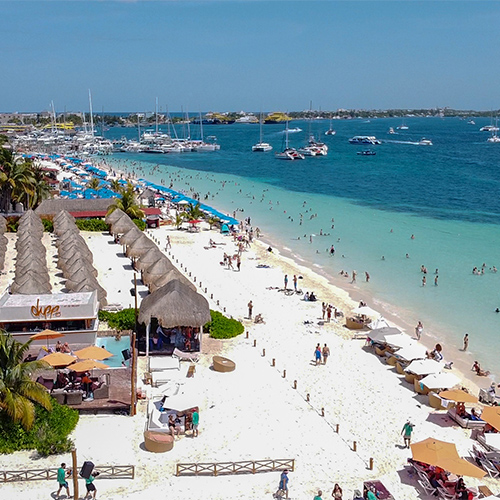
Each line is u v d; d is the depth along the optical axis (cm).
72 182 10738
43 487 2320
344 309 4750
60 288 4762
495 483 2531
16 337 3450
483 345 4162
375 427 2922
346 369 3600
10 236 6850
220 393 3175
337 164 17462
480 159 18912
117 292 4775
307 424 2905
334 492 2258
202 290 5084
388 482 2467
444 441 2780
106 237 6906
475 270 5938
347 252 6788
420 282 5631
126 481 2389
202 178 13912
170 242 6875
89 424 2798
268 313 4578
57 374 3083
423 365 3388
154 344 3681
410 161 18312
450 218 8869
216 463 2442
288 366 3591
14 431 2569
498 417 2831
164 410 2839
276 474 2481
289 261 6319
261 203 10262
